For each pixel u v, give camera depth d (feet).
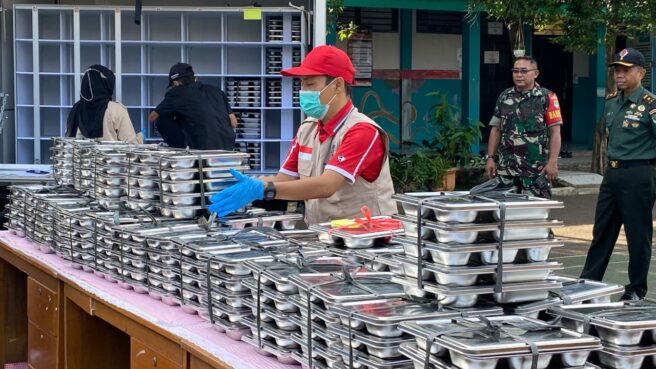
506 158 22.56
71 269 12.99
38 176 22.33
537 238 7.35
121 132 23.41
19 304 16.51
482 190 7.78
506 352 6.20
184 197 11.29
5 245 15.43
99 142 15.15
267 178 12.14
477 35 48.19
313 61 11.01
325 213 11.53
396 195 7.79
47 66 30.81
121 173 12.69
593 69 55.47
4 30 29.68
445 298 7.30
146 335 10.43
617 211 20.16
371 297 7.75
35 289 14.25
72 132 23.68
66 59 30.58
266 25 29.71
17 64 29.50
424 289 7.40
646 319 6.89
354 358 7.34
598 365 6.95
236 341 9.23
